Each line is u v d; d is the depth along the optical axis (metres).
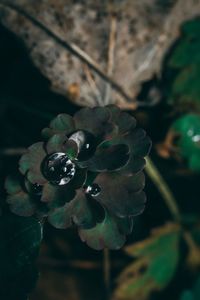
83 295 0.19
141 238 0.19
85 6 0.16
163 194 0.18
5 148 0.19
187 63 0.18
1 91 0.18
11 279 0.11
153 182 0.19
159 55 0.18
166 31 0.17
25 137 0.19
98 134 0.11
